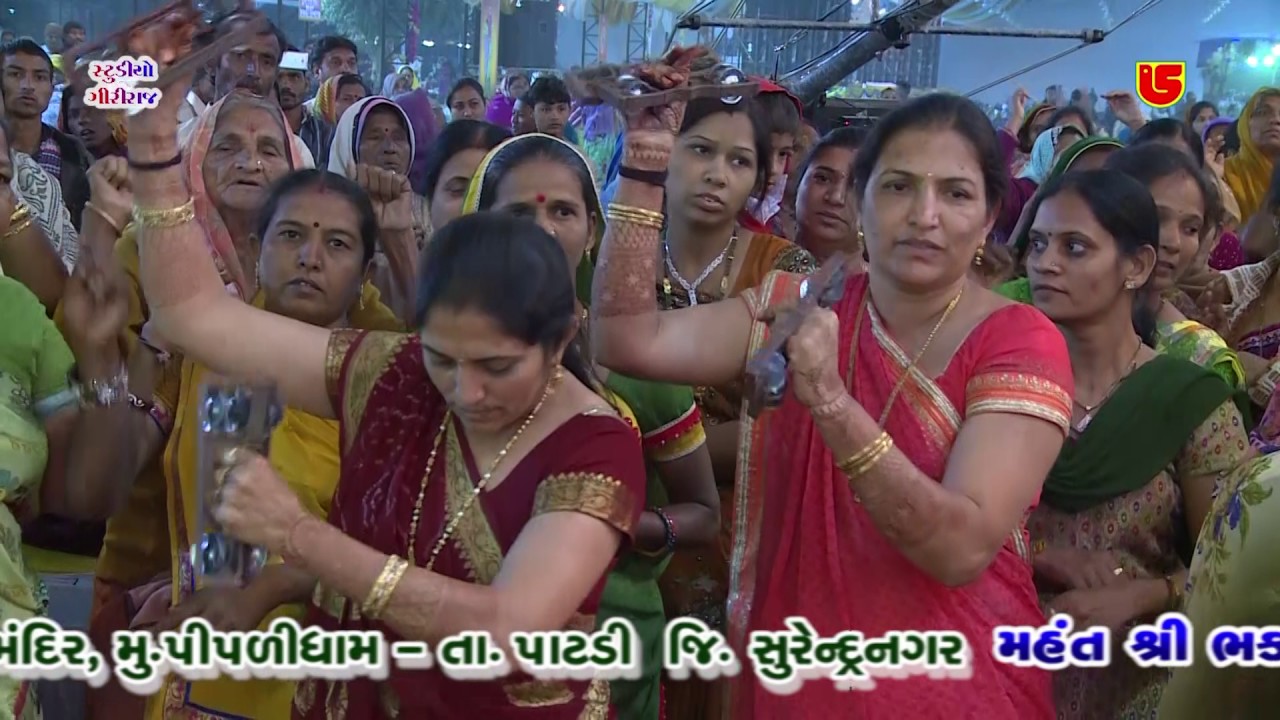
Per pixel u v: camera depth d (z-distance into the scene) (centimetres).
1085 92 723
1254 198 522
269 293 204
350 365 147
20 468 171
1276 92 511
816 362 127
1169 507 195
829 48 525
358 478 143
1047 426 142
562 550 127
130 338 187
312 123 577
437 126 582
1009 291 224
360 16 1073
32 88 410
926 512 130
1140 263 197
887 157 149
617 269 157
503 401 130
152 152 141
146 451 193
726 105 233
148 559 206
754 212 290
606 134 284
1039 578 193
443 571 137
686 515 203
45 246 221
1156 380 193
